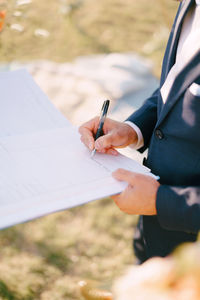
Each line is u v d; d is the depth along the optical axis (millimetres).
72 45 3973
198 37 1067
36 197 968
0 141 1179
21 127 1290
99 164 1146
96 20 4551
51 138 1232
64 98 3336
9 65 3271
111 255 2301
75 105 3275
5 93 1422
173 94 1091
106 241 2381
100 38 4215
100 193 1017
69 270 2201
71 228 2453
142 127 1347
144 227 1342
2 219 890
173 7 3891
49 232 2414
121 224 2498
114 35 4309
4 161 1098
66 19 4211
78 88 3441
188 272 396
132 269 484
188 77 1050
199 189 1010
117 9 4840
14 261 2215
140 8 4898
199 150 1091
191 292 395
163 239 1273
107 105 1256
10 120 1312
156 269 442
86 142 1206
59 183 1037
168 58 1207
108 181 1065
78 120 3131
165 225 1048
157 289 424
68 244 2346
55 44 3914
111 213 2566
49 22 4121
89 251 2316
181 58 1106
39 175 1059
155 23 4562
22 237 2367
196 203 990
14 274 2131
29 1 1707
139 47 4125
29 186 1008
